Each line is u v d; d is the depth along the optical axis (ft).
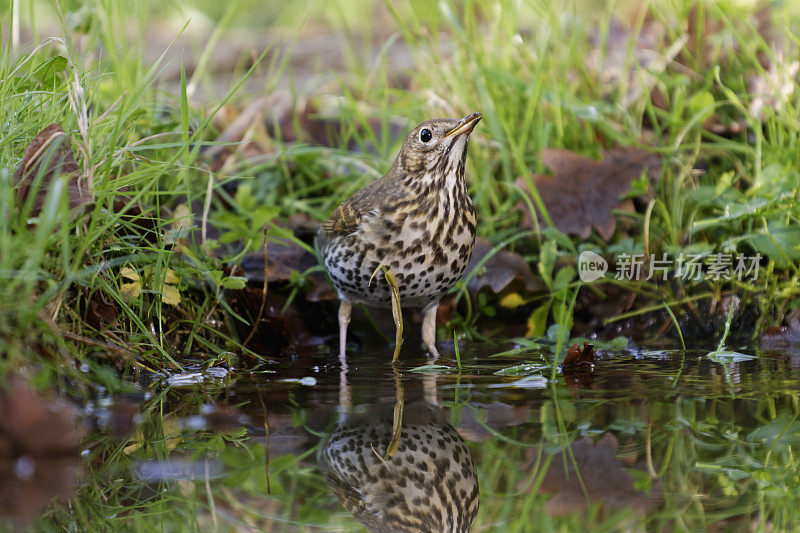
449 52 47.80
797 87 34.78
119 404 20.98
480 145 39.47
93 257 24.12
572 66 43.42
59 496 14.75
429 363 27.37
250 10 74.28
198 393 22.45
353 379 24.58
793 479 15.20
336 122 45.42
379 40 64.08
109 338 24.20
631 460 16.29
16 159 23.57
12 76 25.64
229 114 45.62
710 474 15.61
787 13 37.17
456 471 15.94
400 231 28.22
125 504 14.33
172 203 34.17
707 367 25.68
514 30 43.65
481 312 34.42
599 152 37.35
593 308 33.68
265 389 23.03
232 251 33.45
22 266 20.16
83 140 23.70
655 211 35.42
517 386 23.25
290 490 15.05
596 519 13.46
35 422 16.56
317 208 39.45
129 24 51.83
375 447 17.46
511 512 13.97
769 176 32.19
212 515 13.84
